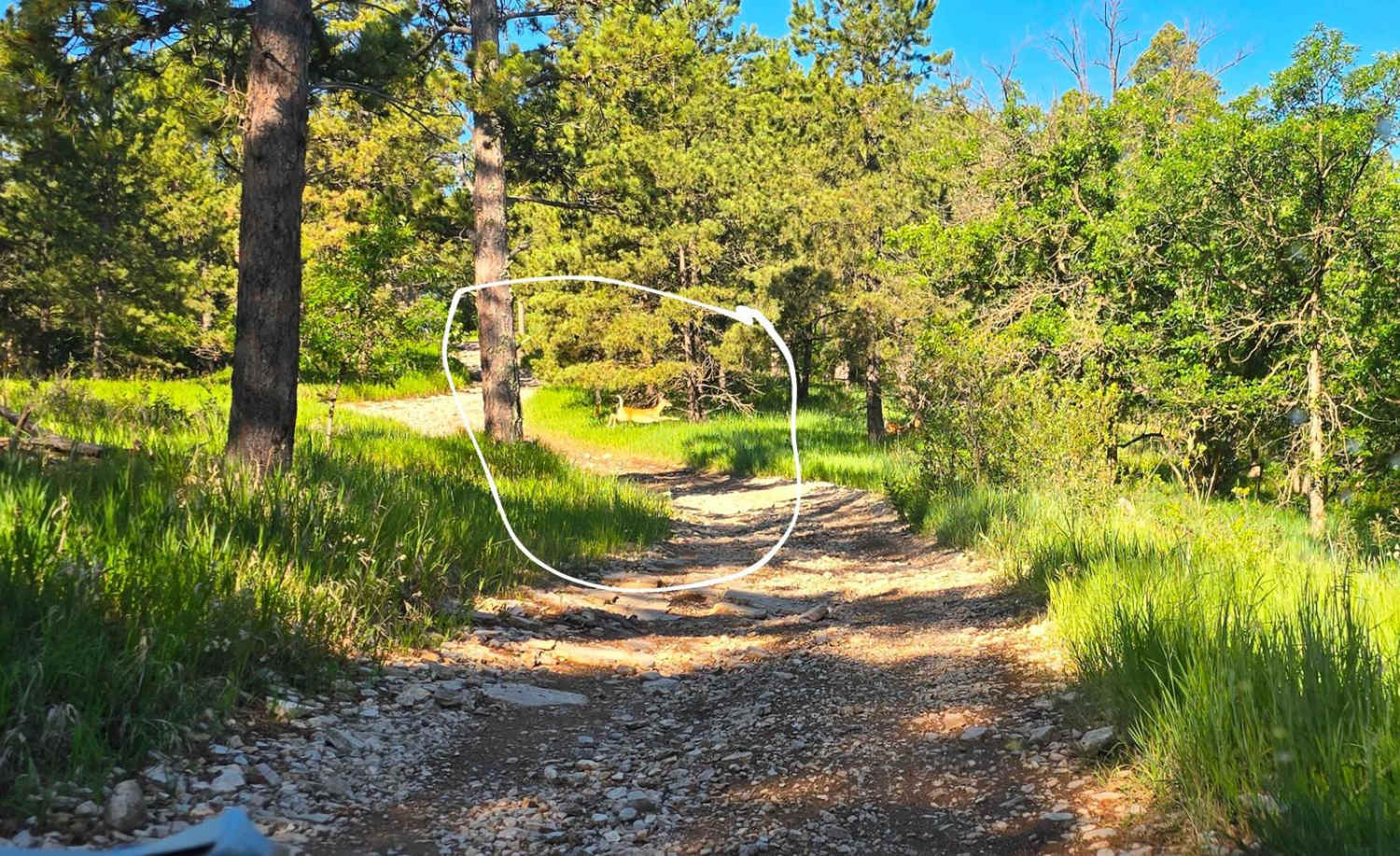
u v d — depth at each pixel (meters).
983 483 13.05
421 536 7.73
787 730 5.28
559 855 3.66
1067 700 4.97
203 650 4.84
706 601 9.43
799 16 36.97
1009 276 19.97
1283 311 16.72
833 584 10.51
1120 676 4.70
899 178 26.83
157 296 32.84
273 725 4.69
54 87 10.35
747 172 29.92
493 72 16.00
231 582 5.51
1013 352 15.05
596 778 4.59
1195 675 4.14
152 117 30.30
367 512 7.68
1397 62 14.93
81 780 3.69
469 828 3.88
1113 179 19.30
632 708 5.95
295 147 8.59
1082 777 4.09
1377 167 15.88
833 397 39.81
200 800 3.82
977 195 21.11
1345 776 3.28
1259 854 3.11
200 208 35.16
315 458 9.73
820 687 6.16
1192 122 19.45
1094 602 6.28
